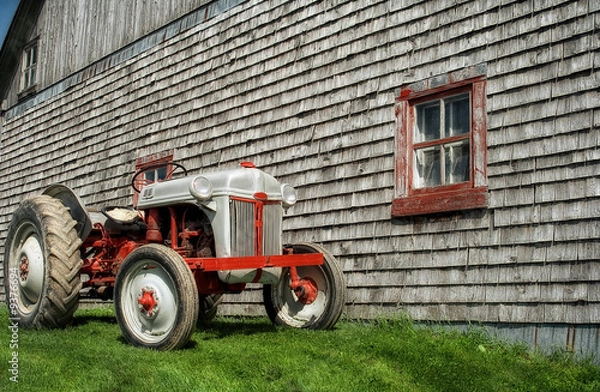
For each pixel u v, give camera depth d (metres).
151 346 5.18
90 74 12.10
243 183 5.70
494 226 5.91
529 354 5.44
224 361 4.71
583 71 5.52
